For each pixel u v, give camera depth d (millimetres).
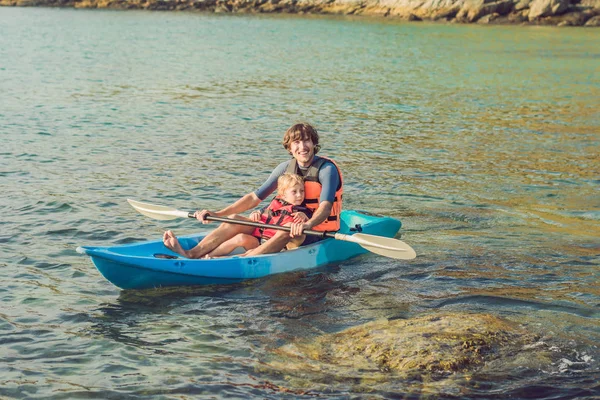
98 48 28000
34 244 6965
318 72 22250
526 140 12727
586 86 20062
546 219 8062
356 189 9297
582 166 10758
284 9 52375
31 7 54500
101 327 5211
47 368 4586
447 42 33125
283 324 5289
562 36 36969
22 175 9539
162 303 5680
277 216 6422
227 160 10773
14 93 16562
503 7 45031
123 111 14781
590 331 5078
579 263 6594
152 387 4352
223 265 6051
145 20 44312
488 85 20016
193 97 16891
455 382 4297
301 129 6332
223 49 28734
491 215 8203
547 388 4262
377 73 22250
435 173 10211
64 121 13477
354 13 50812
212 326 5250
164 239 6254
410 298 5781
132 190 9000
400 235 7453
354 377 4391
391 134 13125
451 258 6746
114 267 5758
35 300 5656
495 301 5680
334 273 6375
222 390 4309
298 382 4371
